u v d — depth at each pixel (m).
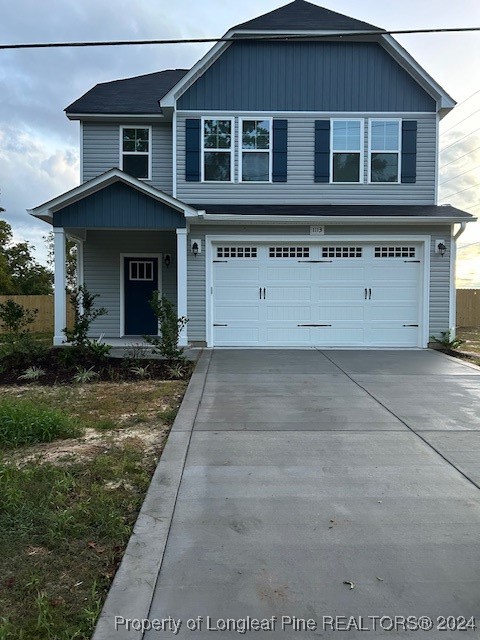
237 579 2.57
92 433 4.98
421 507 3.38
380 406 6.02
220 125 11.80
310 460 4.23
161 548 2.84
